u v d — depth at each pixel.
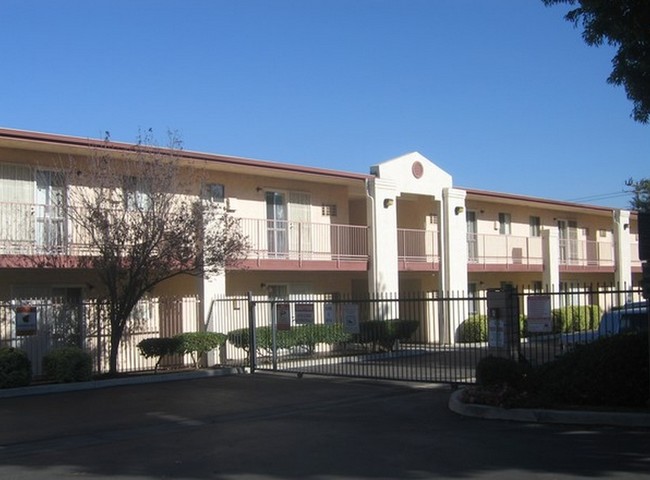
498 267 31.34
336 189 26.67
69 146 18.56
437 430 10.75
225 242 18.91
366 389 16.05
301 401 14.45
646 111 12.23
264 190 24.36
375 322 22.47
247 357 21.03
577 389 11.62
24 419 12.83
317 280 26.42
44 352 18.39
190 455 9.56
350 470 8.41
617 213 37.88
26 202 18.98
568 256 35.44
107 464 9.23
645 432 10.09
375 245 25.41
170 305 20.98
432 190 28.16
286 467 8.66
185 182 19.77
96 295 20.62
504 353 14.33
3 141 17.91
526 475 7.90
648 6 10.98
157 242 17.69
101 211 17.48
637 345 11.54
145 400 14.91
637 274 40.28
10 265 17.52
